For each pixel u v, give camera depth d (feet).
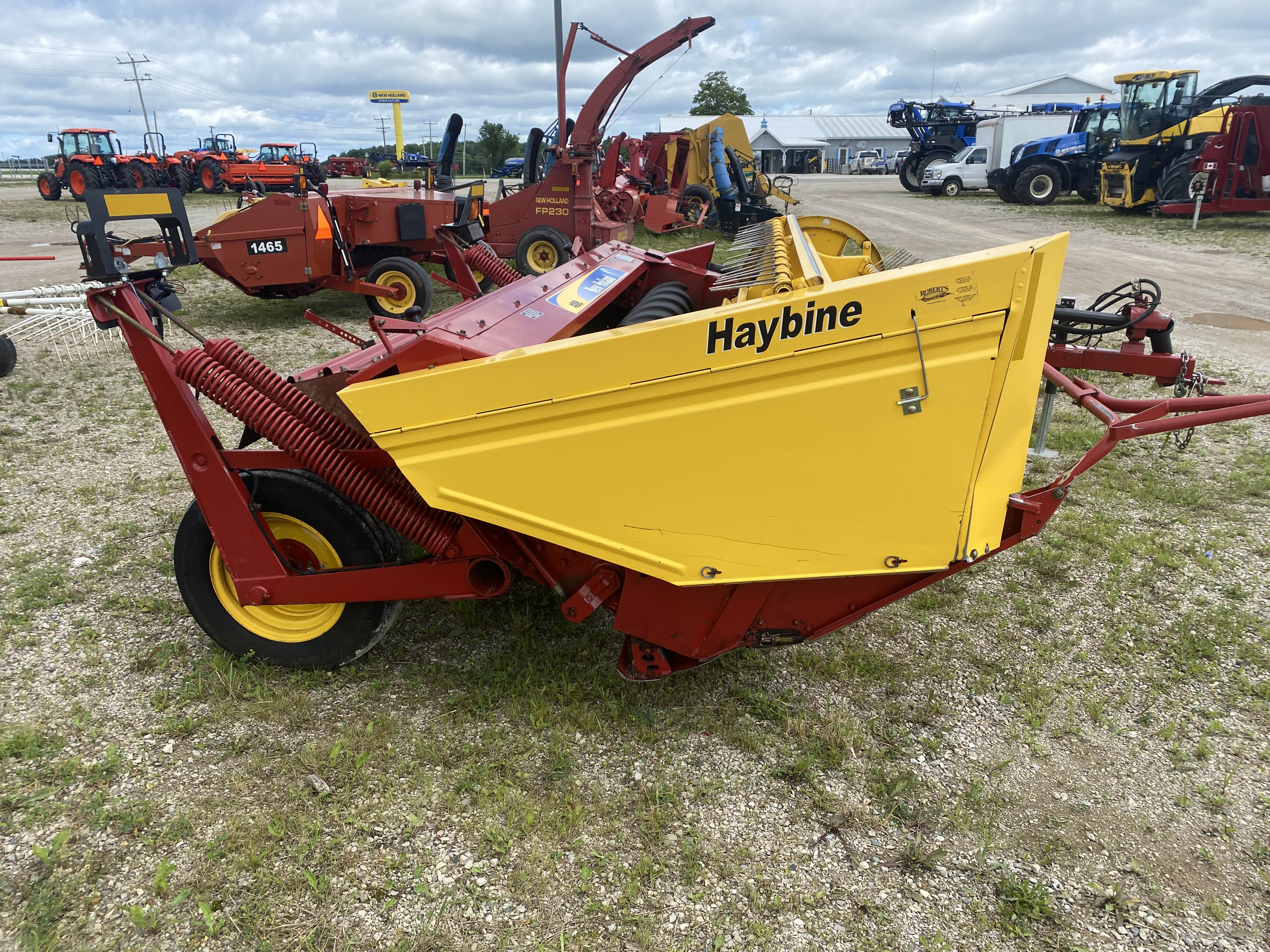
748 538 8.70
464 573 10.25
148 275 10.25
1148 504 17.08
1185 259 49.93
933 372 7.86
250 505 10.18
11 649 11.62
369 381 9.02
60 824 8.58
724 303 9.90
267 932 7.45
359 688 10.96
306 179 34.65
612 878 8.14
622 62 41.24
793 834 8.75
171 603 12.91
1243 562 14.70
